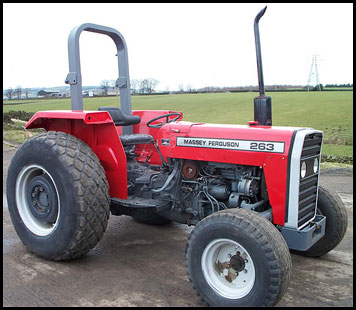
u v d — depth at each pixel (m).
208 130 3.24
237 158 3.08
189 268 2.78
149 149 4.28
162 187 3.48
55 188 3.37
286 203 2.88
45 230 3.50
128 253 3.63
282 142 2.87
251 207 3.01
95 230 3.26
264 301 2.47
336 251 3.77
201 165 3.36
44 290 2.88
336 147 8.65
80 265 3.34
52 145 3.31
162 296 2.82
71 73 3.69
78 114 3.27
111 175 3.64
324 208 3.49
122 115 3.99
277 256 2.45
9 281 3.02
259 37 3.19
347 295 2.87
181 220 3.61
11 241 3.92
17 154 3.57
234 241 2.58
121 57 4.15
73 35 3.64
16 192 3.62
